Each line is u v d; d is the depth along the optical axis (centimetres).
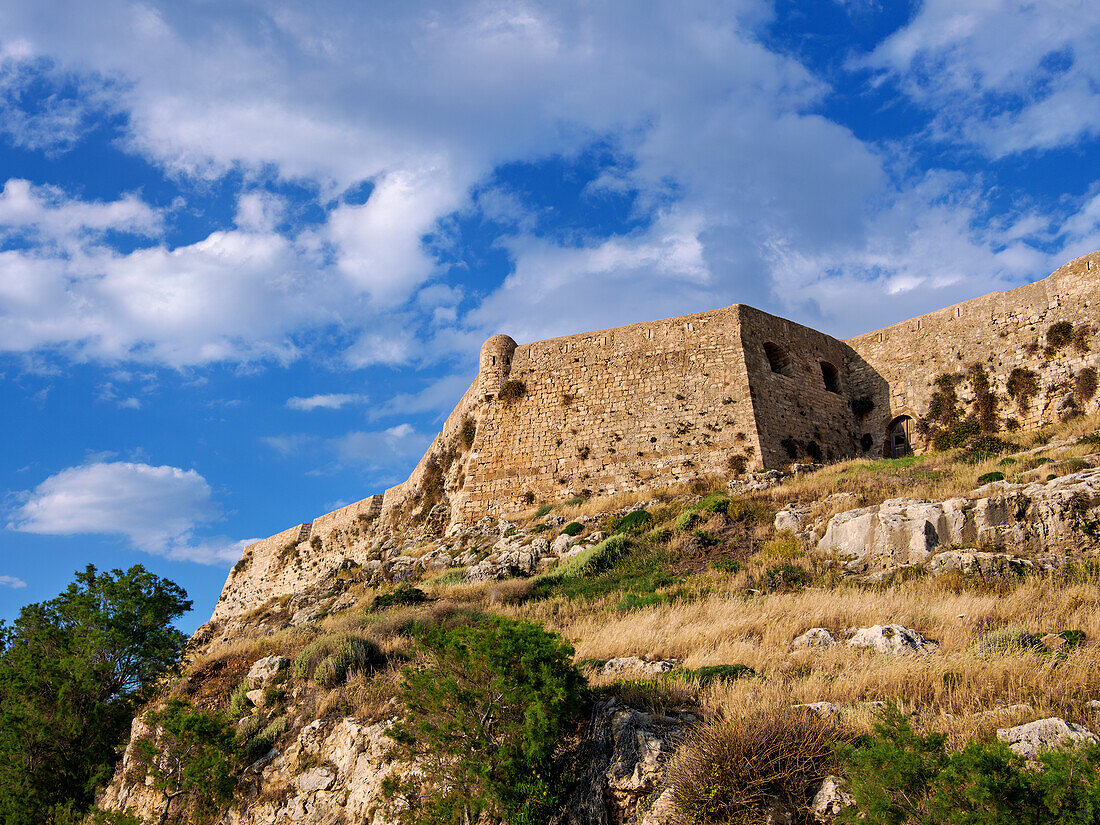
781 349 4897
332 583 5003
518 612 2786
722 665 1631
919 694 1330
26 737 2414
